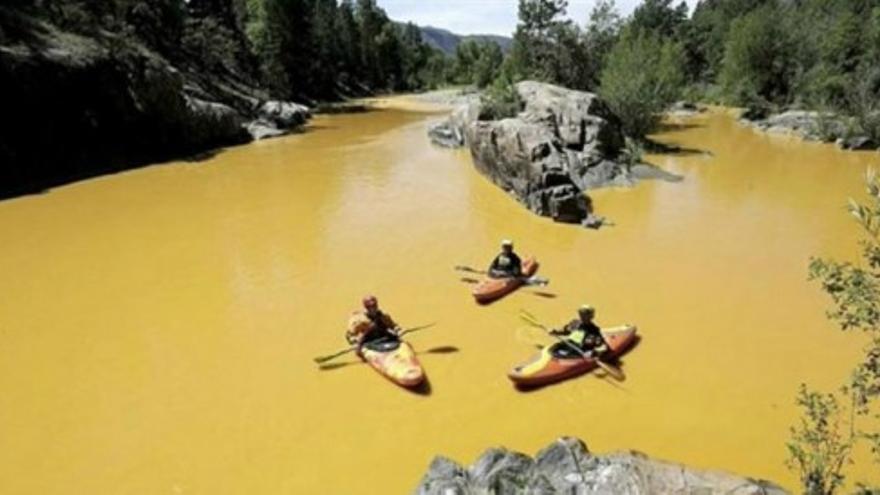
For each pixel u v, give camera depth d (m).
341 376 11.59
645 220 20.62
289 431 10.10
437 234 19.41
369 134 42.28
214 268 16.95
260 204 23.38
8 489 8.92
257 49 57.81
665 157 32.00
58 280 16.27
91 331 13.48
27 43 27.34
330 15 84.81
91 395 11.16
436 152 34.03
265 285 15.75
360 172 28.95
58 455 9.61
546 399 10.83
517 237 18.98
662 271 16.16
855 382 6.56
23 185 25.66
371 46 93.19
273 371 11.81
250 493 8.81
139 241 19.27
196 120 34.88
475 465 7.71
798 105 46.69
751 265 16.50
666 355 12.10
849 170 28.83
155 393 11.19
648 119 34.78
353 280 15.91
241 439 9.92
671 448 9.59
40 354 12.56
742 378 11.33
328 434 10.02
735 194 24.05
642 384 11.20
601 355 11.66
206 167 30.58
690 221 20.52
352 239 19.09
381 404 10.76
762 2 71.19
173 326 13.66
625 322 13.43
